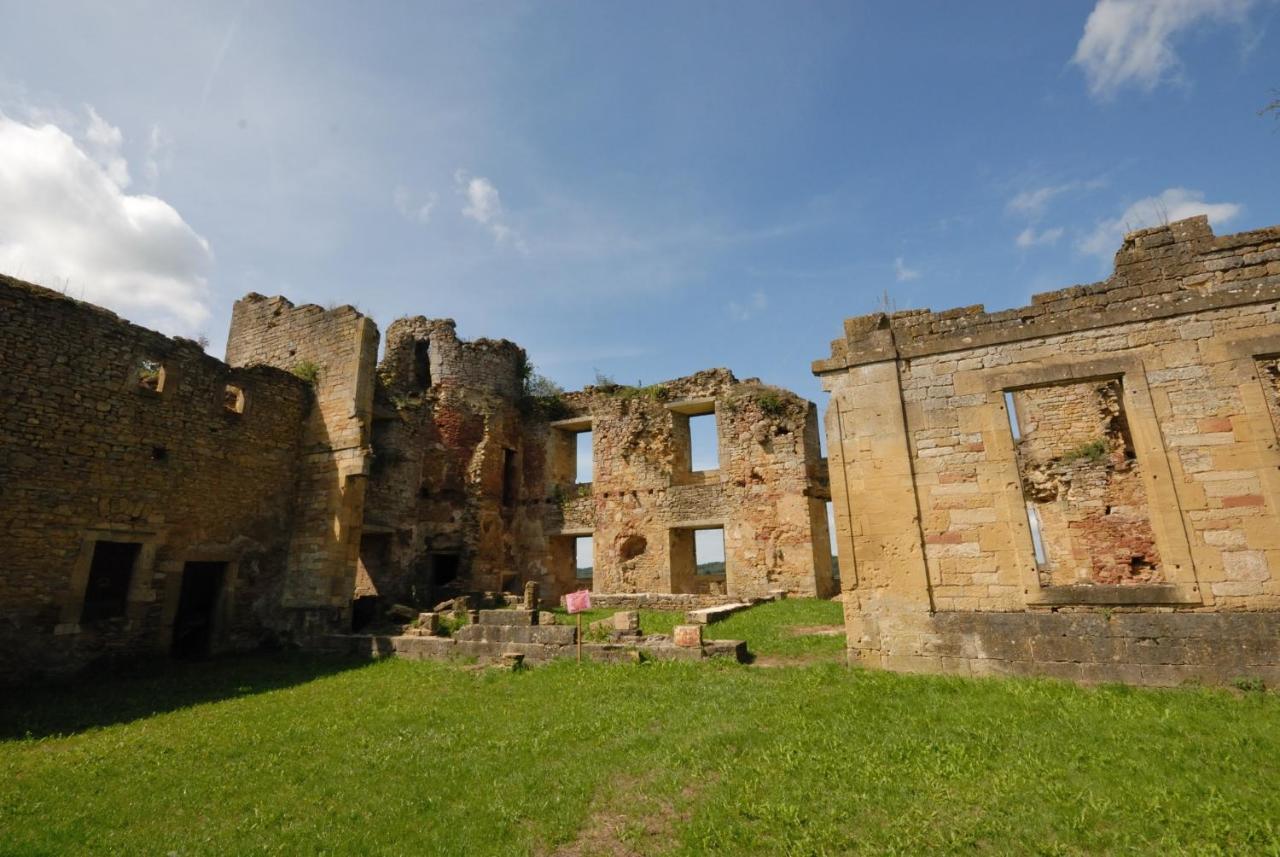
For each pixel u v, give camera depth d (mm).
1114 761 5789
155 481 13633
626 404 24609
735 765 6066
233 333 20156
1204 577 8758
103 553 13125
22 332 11805
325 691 10492
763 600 19172
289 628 15406
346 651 14133
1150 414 9445
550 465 25391
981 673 9305
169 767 6855
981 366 10477
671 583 22438
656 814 5289
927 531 10211
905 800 5219
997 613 9445
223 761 7051
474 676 10906
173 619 13633
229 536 15016
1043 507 17719
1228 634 8312
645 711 8039
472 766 6504
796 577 20375
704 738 6797
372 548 20312
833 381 11359
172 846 5000
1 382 11406
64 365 12359
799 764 5992
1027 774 5590
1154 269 9984
